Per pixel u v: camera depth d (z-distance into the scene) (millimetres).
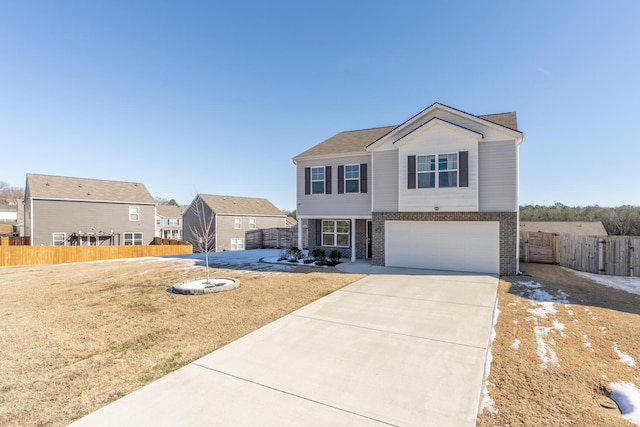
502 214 11758
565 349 5000
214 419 3230
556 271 12398
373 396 3678
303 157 16141
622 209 43594
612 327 6004
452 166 12273
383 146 13859
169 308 7430
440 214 12664
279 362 4594
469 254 12352
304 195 16344
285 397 3662
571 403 3467
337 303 7777
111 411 3357
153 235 32625
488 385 3916
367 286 9664
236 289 9297
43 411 3348
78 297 8648
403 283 10102
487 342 5324
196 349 5066
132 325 6246
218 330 5941
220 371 4312
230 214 36062
